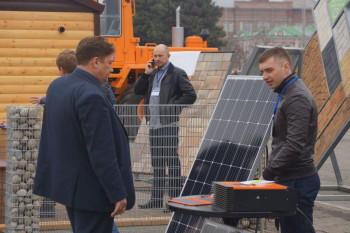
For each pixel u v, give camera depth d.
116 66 12.41
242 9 102.31
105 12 12.36
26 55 8.21
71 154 3.45
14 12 8.16
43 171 3.62
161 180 5.89
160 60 6.63
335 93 7.65
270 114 4.34
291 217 4.07
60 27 8.30
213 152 4.80
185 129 5.88
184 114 5.88
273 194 3.35
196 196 3.81
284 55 4.02
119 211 3.43
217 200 3.40
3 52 8.15
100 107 3.39
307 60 9.03
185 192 4.86
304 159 4.01
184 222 4.63
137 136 5.87
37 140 5.47
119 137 3.55
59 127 3.49
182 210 3.42
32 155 5.46
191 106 5.86
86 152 3.46
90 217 3.49
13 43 8.17
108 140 3.39
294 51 6.80
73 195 3.44
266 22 103.06
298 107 3.89
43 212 5.61
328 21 8.37
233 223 4.02
